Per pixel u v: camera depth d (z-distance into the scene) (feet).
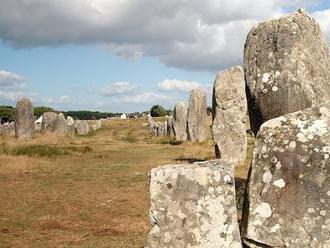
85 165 69.72
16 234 34.14
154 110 345.51
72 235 33.99
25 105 119.55
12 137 119.96
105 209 41.78
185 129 123.24
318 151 20.18
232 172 22.26
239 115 65.87
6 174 59.67
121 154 85.10
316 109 21.42
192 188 21.94
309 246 19.60
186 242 21.66
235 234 21.59
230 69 67.05
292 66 29.73
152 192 22.16
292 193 20.13
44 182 55.16
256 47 31.27
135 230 35.12
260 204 20.43
